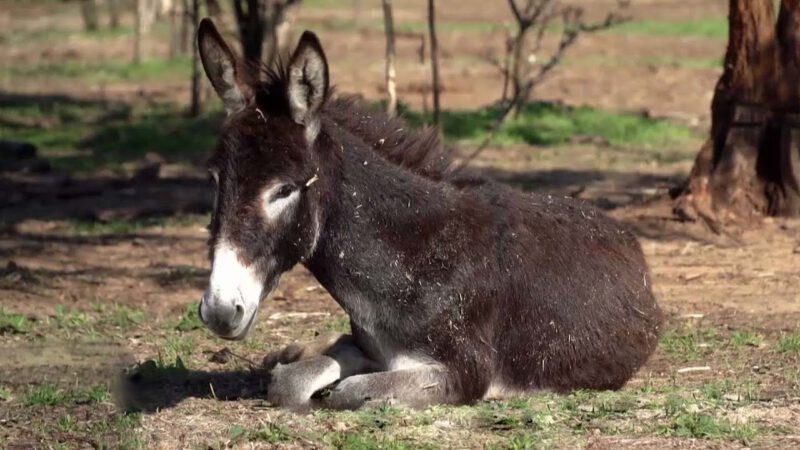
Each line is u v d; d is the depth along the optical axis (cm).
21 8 6056
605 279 888
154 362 972
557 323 861
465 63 3869
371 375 816
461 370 822
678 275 1416
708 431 768
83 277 1452
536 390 867
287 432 771
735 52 1683
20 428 823
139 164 2384
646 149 2528
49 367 1009
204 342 1113
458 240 832
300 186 768
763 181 1686
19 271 1457
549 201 911
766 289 1341
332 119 830
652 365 1002
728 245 1574
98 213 1884
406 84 3388
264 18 2480
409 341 823
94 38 4806
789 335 1111
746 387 896
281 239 766
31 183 2150
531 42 3956
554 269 866
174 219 1861
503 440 762
